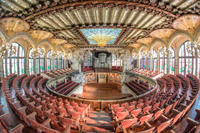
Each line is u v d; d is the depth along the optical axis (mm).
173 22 12680
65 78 29016
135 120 5633
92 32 17859
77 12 11188
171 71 25469
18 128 4410
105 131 5812
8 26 12602
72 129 5734
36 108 6613
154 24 14180
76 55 33406
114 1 8961
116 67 40531
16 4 8953
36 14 10531
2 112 7254
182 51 22969
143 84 27828
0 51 12961
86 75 39469
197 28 12625
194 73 20516
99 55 40844
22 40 21516
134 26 14922
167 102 9617
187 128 5312
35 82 17922
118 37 21344
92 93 31953
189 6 9336
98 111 9969
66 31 17062
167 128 5727
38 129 4809
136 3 9188
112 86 37469
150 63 29906
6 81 15367
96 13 11453
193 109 8062
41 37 18500
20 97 9500
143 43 24594
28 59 23406
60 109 7242
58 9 9891
